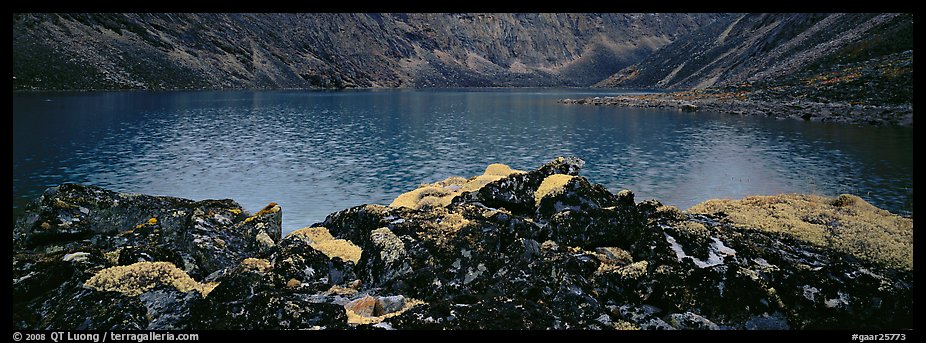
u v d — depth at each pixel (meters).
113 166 45.12
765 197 21.55
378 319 11.71
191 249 16.48
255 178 41.09
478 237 15.51
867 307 12.54
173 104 122.75
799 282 13.00
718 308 12.49
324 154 54.09
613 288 13.38
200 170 44.00
